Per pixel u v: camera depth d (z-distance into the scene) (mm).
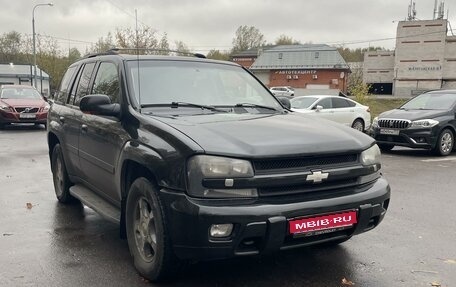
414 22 58438
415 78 59031
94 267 3977
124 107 4145
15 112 16141
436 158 11016
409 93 59219
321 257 4242
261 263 4078
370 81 66250
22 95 17375
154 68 4570
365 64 66312
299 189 3365
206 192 3182
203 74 4789
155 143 3535
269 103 4938
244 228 3123
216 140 3338
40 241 4633
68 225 5176
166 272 3531
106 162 4391
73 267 3977
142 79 4387
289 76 64688
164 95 4324
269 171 3262
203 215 3109
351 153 3609
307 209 3283
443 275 3871
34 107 16406
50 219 5406
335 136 3676
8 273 3838
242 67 5340
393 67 64562
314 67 63219
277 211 3186
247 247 3248
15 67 54312
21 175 8164
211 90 4641
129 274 3834
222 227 3150
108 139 4297
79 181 5535
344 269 3973
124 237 4223
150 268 3605
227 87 4805
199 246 3172
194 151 3219
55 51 54469
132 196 3820
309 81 63906
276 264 4062
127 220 3949
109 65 4820
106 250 4387
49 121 6297
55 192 6562
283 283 3680
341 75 62438
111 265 4023
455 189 7281
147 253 3766
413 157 11188
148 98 4227
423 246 4570
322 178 3408
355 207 3510
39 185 7332
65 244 4547
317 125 3994
